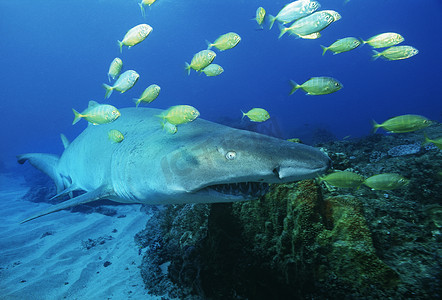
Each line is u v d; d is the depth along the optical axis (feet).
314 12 12.20
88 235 26.07
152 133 11.43
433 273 7.44
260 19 13.50
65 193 17.76
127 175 11.24
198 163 8.55
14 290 16.22
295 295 8.96
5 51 460.55
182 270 12.91
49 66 509.76
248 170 7.77
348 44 13.71
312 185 9.48
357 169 15.56
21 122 545.85
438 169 14.17
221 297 10.58
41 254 22.12
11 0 327.67
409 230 9.37
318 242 8.83
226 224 11.21
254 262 10.08
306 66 582.35
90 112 12.10
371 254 7.99
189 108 9.64
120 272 17.51
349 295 8.04
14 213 38.93
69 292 15.89
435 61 602.85
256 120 16.39
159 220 23.44
